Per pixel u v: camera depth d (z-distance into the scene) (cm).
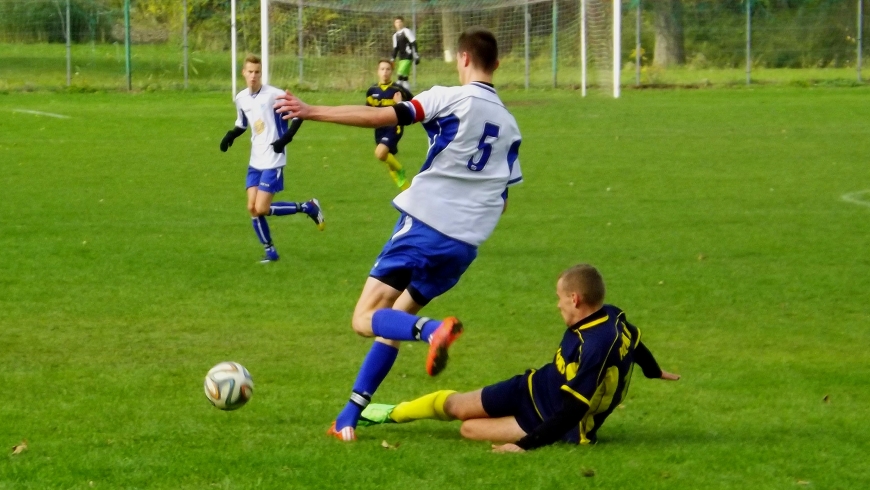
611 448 715
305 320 1148
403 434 770
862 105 3700
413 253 735
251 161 1473
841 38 5006
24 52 4772
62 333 1073
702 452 707
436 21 4612
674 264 1459
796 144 2794
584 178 2266
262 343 1050
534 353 1029
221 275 1368
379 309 717
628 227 1739
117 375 923
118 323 1120
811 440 744
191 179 2231
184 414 802
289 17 4262
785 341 1079
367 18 4478
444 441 739
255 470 654
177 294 1259
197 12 4850
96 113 3459
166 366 959
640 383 923
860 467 680
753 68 5012
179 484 630
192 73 4603
